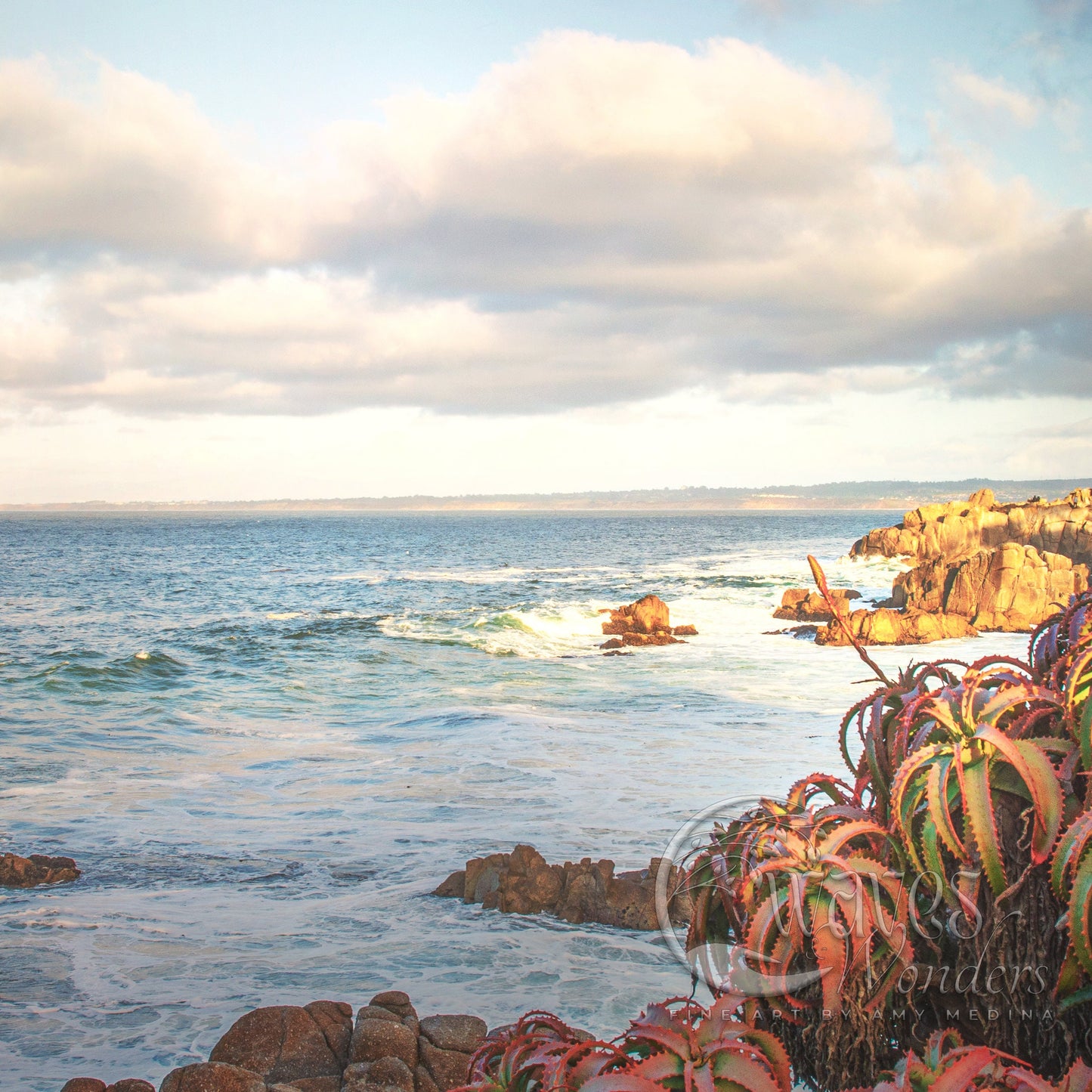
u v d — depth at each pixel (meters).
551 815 10.44
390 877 8.39
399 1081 3.41
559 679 22.91
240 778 12.78
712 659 26.98
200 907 7.59
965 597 37.41
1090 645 1.87
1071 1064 1.67
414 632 33.47
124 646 30.05
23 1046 5.04
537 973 5.93
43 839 9.85
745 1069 1.49
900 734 1.87
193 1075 3.16
